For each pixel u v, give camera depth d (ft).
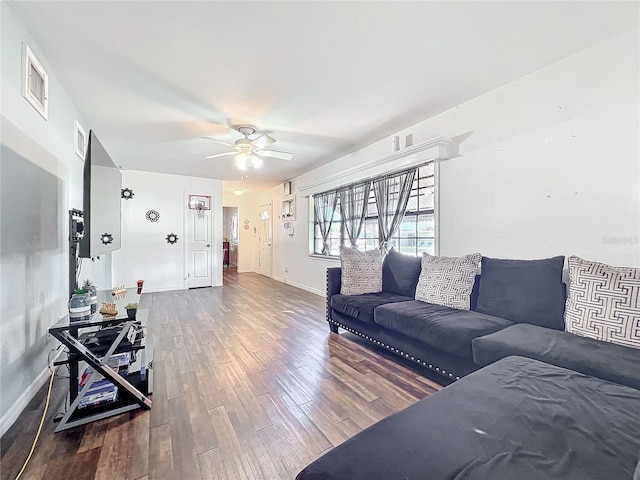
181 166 17.35
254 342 9.53
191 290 19.19
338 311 10.20
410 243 11.62
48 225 7.14
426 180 10.98
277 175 20.01
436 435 2.80
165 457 4.51
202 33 6.13
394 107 9.58
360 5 5.41
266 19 5.74
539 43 6.52
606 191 6.45
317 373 7.36
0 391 5.01
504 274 7.30
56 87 7.70
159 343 9.39
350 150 14.21
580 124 6.82
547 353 4.86
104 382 5.93
